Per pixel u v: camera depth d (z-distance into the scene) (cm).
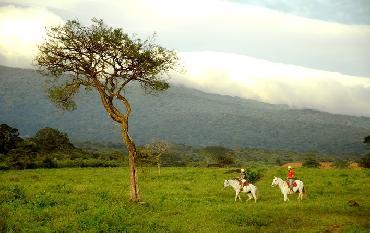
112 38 2595
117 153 9681
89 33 2667
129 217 2138
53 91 2797
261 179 4609
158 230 1911
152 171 6259
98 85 2753
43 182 4175
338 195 3284
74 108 2942
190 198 3059
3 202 2484
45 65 2734
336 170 5625
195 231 1930
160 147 6650
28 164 7275
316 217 2284
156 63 2700
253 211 2466
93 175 5303
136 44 2683
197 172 5925
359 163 8294
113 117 2753
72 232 1770
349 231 1883
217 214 2356
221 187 3875
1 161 7456
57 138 9656
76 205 2486
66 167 7762
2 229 1764
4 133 8975
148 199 2962
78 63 2755
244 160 18425
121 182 4325
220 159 10106
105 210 2228
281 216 2322
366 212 2442
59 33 2648
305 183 4150
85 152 9781
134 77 2794
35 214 2136
